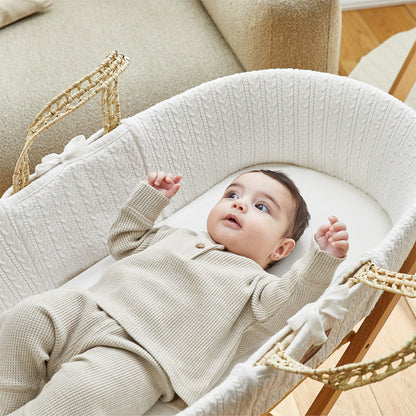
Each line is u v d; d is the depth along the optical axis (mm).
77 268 1444
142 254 1330
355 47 2639
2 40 1896
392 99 1427
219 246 1359
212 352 1205
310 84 1538
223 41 1932
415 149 1360
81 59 1820
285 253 1419
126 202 1391
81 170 1383
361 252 1452
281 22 1638
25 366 1129
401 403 1487
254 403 1013
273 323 1245
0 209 1259
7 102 1711
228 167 1658
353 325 1225
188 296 1249
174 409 1176
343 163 1580
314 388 1530
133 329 1172
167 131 1507
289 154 1661
